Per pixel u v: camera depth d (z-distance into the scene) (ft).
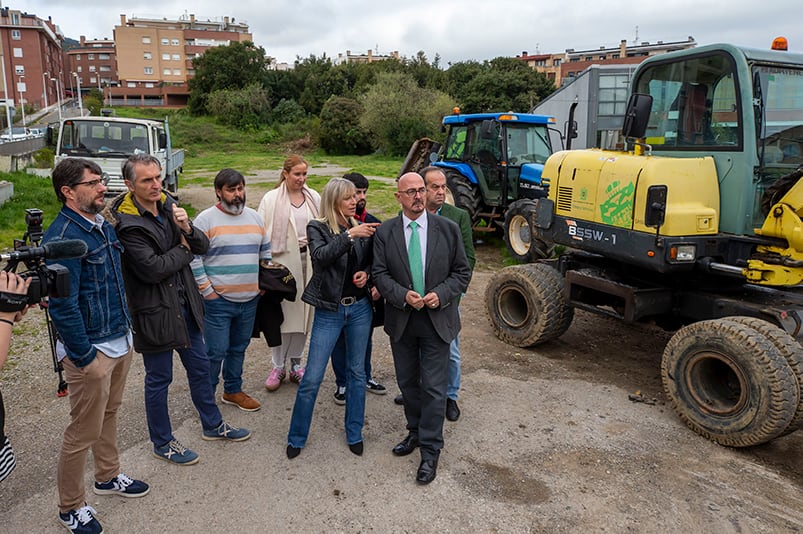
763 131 13.92
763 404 12.27
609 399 15.47
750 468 12.30
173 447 12.10
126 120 41.14
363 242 12.16
